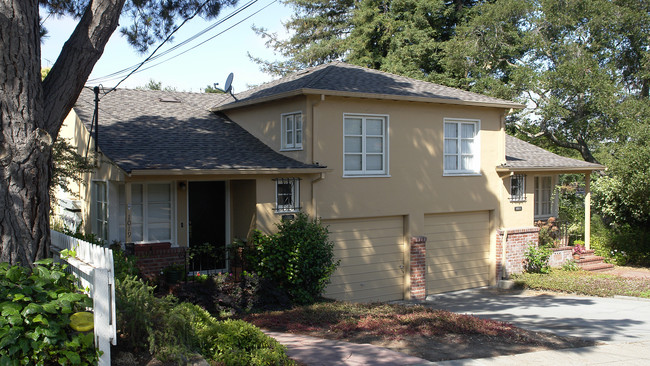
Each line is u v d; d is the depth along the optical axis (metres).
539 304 14.09
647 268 20.00
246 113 15.98
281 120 14.31
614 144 24.47
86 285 5.51
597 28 24.75
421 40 28.41
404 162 14.93
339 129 13.77
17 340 4.58
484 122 16.73
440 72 29.94
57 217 18.16
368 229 14.52
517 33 26.84
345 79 14.77
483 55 26.92
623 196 20.47
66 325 5.00
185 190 13.18
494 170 17.05
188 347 5.81
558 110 24.00
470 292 16.30
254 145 14.71
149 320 5.59
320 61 33.94
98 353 4.89
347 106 13.87
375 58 30.34
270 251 12.23
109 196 12.15
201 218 13.84
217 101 18.44
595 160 25.78
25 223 6.04
